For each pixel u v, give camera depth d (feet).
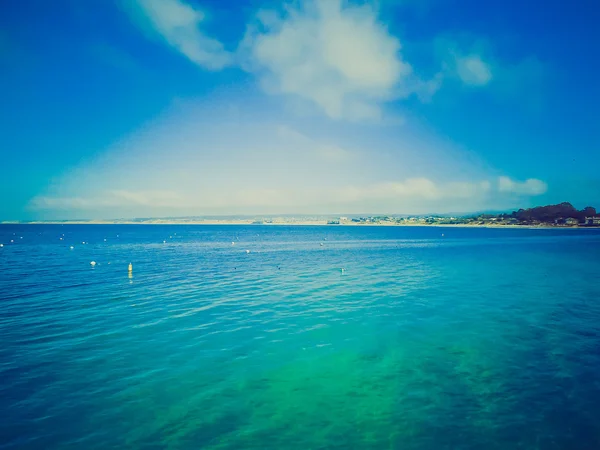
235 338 67.77
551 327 74.54
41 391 47.34
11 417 41.39
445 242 409.08
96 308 90.43
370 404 44.55
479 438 37.76
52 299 100.94
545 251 265.95
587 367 54.44
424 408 43.55
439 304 95.20
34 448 36.27
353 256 238.48
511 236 565.94
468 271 160.56
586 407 43.27
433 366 55.36
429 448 36.29
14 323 76.89
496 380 50.47
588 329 73.15
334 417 41.91
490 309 89.71
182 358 58.39
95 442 37.24
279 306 92.94
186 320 79.71
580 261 197.88
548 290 114.73
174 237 567.59
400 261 204.64
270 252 276.82
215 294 108.58
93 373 52.65
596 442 36.96
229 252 274.77
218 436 38.32
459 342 65.67
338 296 105.70
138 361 57.06
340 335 69.56
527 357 58.49
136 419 41.32
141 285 124.57
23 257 226.99
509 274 150.61
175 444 36.99
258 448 36.40
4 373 52.39
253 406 44.19
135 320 79.56
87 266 180.04
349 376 52.13
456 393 46.98
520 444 36.76
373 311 87.71
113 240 461.37
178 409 43.45
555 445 36.55
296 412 42.93
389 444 36.88
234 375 52.42
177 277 144.05
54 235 617.62
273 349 62.39
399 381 50.47
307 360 57.72
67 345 63.87
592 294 108.17
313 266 182.39
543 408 43.16
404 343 65.26
